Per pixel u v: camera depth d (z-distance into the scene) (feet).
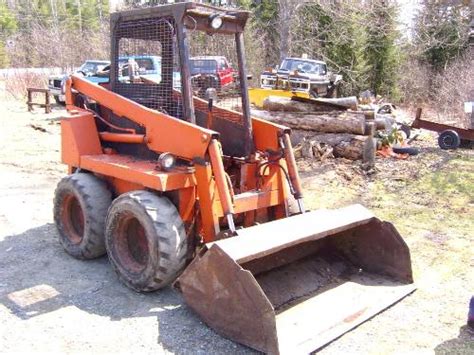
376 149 34.42
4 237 19.15
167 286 15.03
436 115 63.26
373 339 12.51
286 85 56.95
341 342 12.34
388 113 47.62
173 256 13.61
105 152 17.47
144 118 15.62
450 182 28.58
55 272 16.06
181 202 14.42
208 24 15.10
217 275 12.03
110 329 12.71
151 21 15.55
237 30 15.83
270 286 13.89
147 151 16.47
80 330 12.65
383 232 15.14
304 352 11.43
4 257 17.22
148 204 13.84
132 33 16.33
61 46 79.20
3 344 12.01
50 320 13.10
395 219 22.29
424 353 11.98
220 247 11.87
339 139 32.50
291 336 12.01
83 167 16.78
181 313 13.50
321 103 33.30
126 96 16.94
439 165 32.78
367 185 27.89
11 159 32.24
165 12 15.10
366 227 15.37
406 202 24.85
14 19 130.52
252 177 15.74
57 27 87.86
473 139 38.52
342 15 74.18
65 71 73.20
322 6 72.79
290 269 14.71
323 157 31.86
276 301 13.48
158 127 15.20
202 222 14.40
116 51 16.98
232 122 16.17
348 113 32.60
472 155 36.22
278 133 15.72
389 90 87.51
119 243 15.03
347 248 15.88
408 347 12.23
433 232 20.65
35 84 67.51
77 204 17.21
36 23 95.96
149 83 16.11
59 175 28.91
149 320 13.12
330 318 12.96
